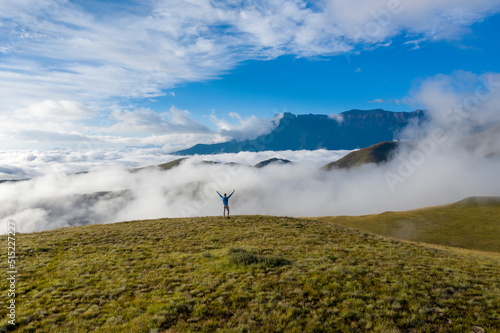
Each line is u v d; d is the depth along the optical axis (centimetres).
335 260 1650
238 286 1271
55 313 1088
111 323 1014
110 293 1246
